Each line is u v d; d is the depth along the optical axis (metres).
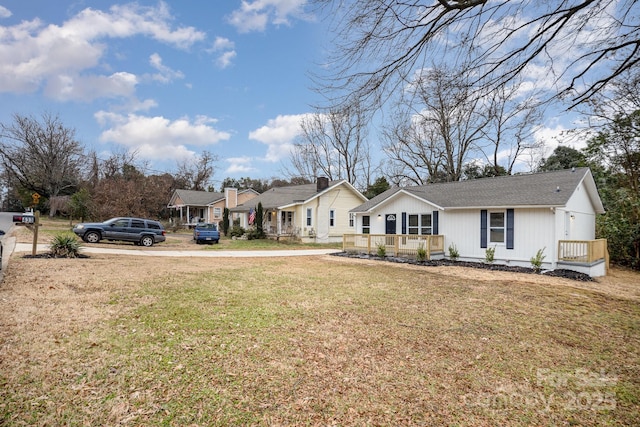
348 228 27.81
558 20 3.13
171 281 8.53
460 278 10.62
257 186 59.38
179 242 22.83
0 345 4.07
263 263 13.37
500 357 4.39
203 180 49.78
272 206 25.89
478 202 14.25
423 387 3.54
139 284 7.95
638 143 15.09
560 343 4.99
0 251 8.45
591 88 3.55
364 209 19.02
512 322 5.92
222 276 9.66
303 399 3.20
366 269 12.28
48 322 4.97
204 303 6.48
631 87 3.86
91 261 11.27
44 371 3.50
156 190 35.62
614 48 3.29
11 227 23.22
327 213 26.72
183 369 3.70
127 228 18.64
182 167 49.19
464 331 5.35
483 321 5.92
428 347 4.64
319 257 16.59
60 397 3.04
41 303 5.93
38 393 3.09
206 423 2.77
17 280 7.56
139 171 42.44
